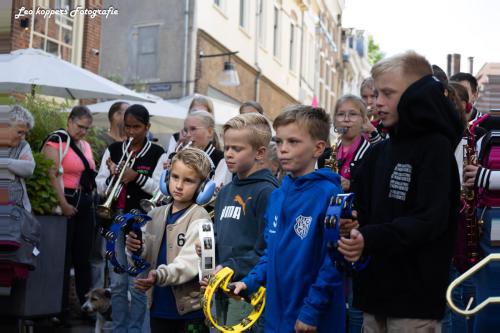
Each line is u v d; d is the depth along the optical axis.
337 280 3.19
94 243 7.98
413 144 3.19
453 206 3.16
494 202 3.90
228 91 20.70
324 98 37.31
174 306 4.17
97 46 15.30
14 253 6.26
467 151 4.38
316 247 3.36
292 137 3.52
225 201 4.32
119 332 5.81
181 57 17.81
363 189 3.42
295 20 29.52
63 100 13.51
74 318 7.81
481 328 3.78
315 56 34.28
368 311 3.22
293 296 3.35
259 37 24.34
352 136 5.58
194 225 4.17
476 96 5.88
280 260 3.43
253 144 4.23
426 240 3.03
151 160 6.48
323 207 3.35
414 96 3.14
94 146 9.59
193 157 4.24
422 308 3.09
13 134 6.33
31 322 6.94
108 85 9.77
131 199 6.35
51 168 7.12
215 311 4.41
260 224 4.10
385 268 3.16
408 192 3.14
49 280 7.07
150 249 4.32
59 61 9.76
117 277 5.81
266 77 24.75
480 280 3.83
